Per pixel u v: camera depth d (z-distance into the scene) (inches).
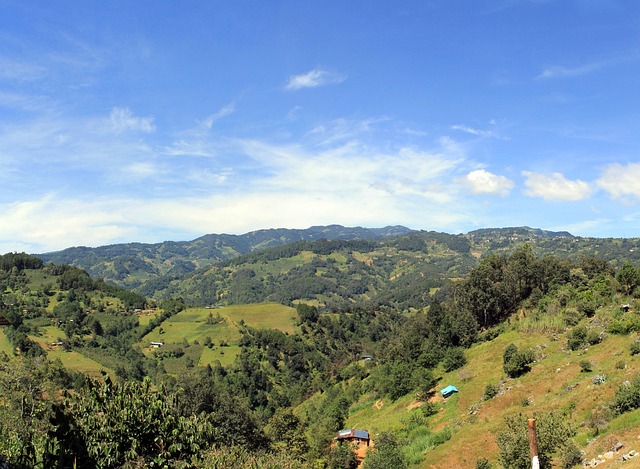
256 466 978.1
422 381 2901.1
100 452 681.0
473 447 1825.8
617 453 1171.9
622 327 2348.7
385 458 1916.8
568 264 3836.1
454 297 4220.0
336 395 4023.1
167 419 749.3
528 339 2930.6
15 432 770.2
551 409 1809.8
